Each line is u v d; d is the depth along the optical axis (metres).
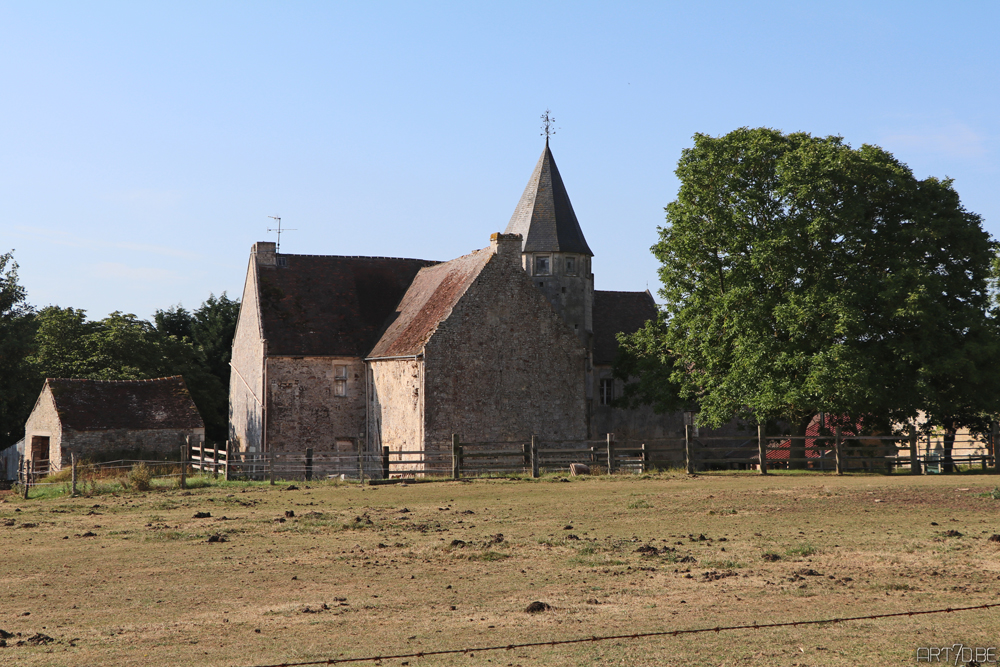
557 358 38.81
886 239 32.34
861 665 8.18
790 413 32.72
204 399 60.28
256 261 44.53
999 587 11.26
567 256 45.16
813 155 32.09
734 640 9.10
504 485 26.44
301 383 41.56
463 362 37.16
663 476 27.78
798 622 9.69
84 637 9.95
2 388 49.91
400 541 16.25
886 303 30.61
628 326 49.56
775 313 31.34
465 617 10.49
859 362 29.31
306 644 9.41
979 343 30.77
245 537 17.20
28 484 30.70
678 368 37.56
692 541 15.48
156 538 17.23
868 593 11.16
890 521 17.11
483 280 37.91
